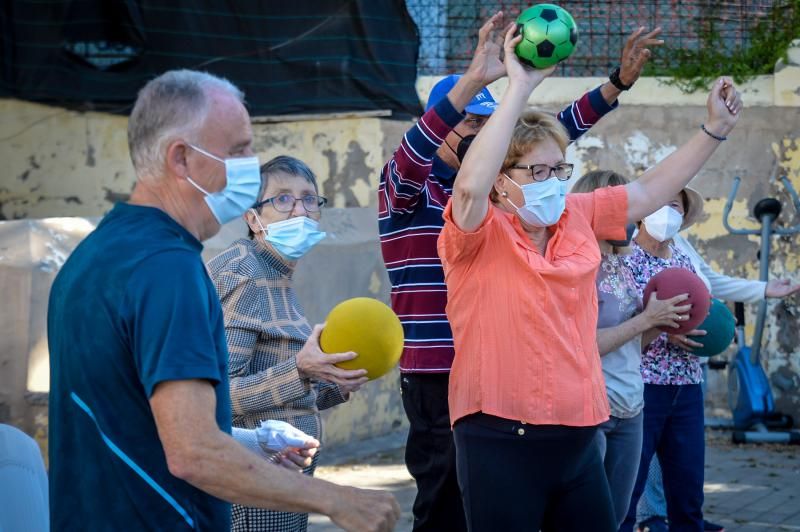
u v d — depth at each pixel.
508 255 3.64
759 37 9.54
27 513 3.11
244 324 3.87
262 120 9.59
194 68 9.55
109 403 2.48
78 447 2.51
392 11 9.55
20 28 9.47
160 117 2.61
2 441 3.14
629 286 4.84
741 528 6.60
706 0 9.62
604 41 9.78
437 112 4.15
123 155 9.66
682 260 5.39
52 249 6.61
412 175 4.29
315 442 3.21
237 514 3.73
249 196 2.69
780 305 9.24
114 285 2.47
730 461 8.33
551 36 3.45
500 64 4.09
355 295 8.57
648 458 5.14
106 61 9.63
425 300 4.54
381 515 2.54
